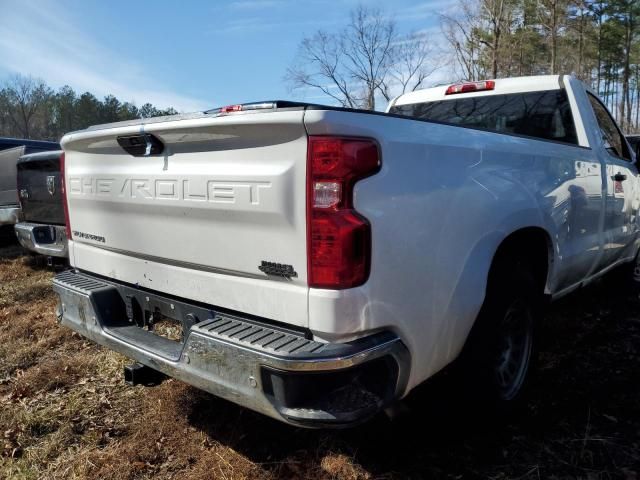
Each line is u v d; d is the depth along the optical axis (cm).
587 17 3469
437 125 236
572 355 389
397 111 492
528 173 299
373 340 204
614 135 466
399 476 252
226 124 211
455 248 235
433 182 225
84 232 316
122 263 290
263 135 206
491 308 268
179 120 229
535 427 295
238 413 309
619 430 290
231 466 261
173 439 287
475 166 254
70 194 321
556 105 406
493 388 276
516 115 425
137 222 272
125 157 273
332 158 191
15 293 589
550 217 316
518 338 304
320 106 193
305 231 199
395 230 207
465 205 240
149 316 281
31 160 588
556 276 338
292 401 195
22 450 284
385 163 203
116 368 377
